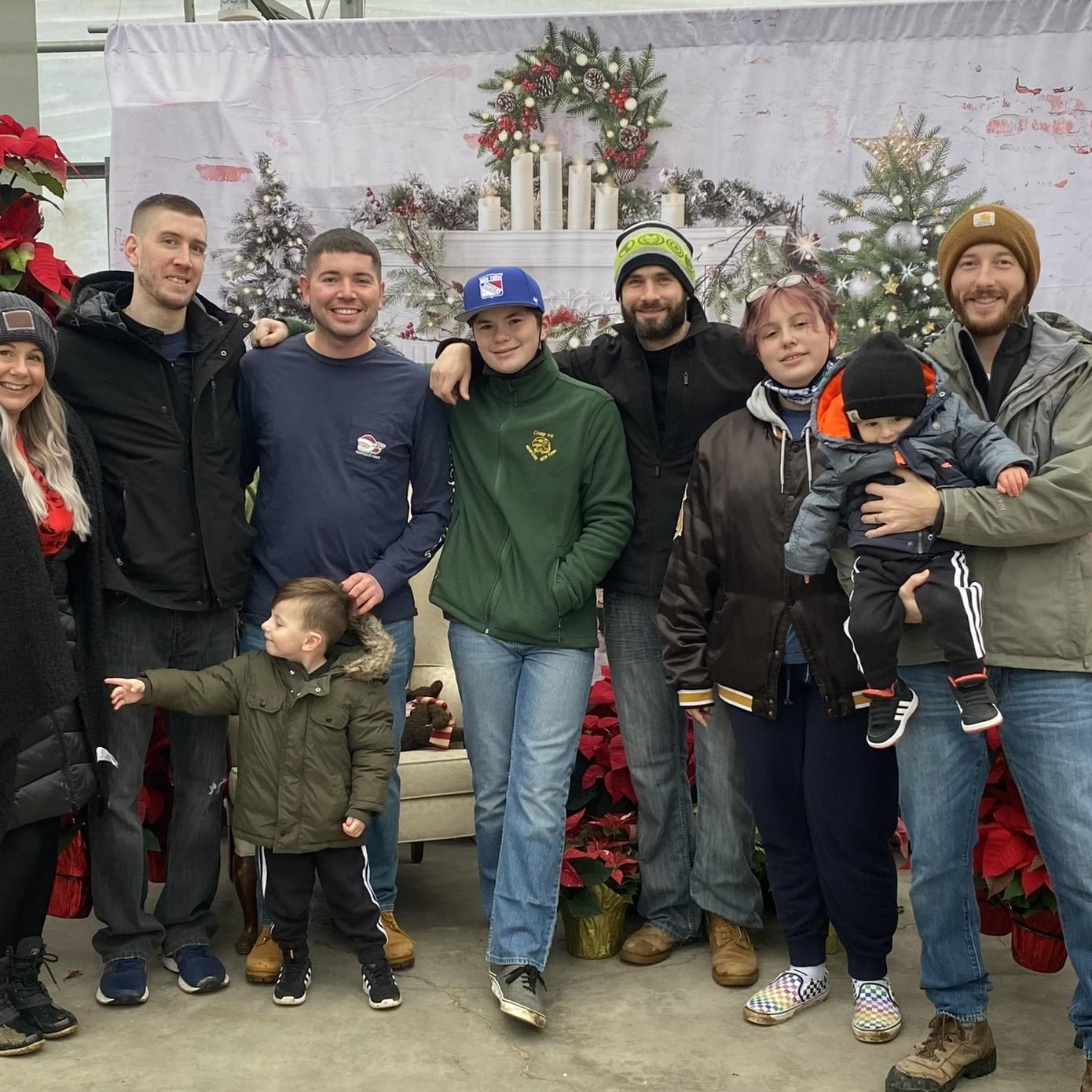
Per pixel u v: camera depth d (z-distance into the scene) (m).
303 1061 2.69
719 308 4.37
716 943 3.21
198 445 2.93
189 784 3.13
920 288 4.27
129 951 3.02
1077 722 2.31
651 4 5.22
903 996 3.05
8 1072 2.62
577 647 3.04
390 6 5.19
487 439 3.08
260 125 4.48
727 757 3.12
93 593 2.74
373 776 2.92
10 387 2.57
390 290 4.51
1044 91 4.16
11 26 4.86
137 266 2.86
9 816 2.51
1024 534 2.27
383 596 3.01
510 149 4.40
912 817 2.49
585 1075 2.62
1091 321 4.23
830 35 4.22
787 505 2.74
